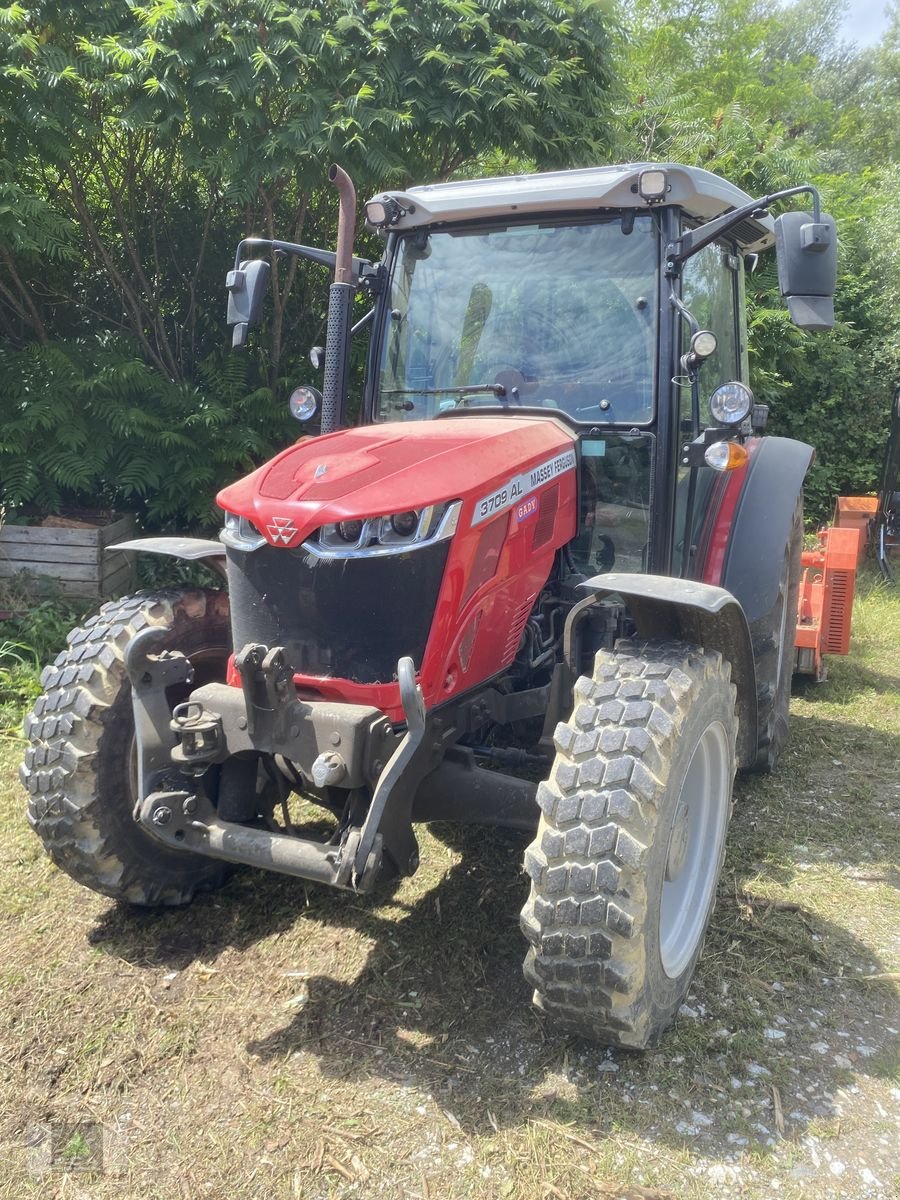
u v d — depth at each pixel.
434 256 3.64
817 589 5.50
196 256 7.59
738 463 3.18
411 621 2.57
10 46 5.61
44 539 6.14
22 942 3.06
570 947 2.27
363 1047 2.57
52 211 6.26
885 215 11.91
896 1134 2.30
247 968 2.93
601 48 7.04
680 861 2.67
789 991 2.84
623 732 2.40
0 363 6.42
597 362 3.35
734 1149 2.24
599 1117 2.33
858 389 11.38
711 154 10.52
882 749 4.81
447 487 2.62
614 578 2.75
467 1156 2.22
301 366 7.68
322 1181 2.15
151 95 5.69
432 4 6.25
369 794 2.62
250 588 2.71
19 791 4.14
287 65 5.99
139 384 6.55
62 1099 2.41
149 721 2.71
